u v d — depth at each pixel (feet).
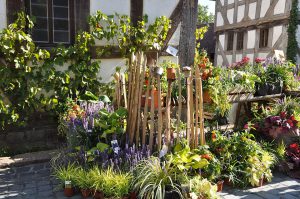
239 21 46.52
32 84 16.66
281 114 14.96
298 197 11.72
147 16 19.36
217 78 13.82
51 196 11.40
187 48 17.61
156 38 19.77
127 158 11.41
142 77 12.11
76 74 17.84
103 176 10.75
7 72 16.01
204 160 11.52
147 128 13.19
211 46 58.18
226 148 12.91
